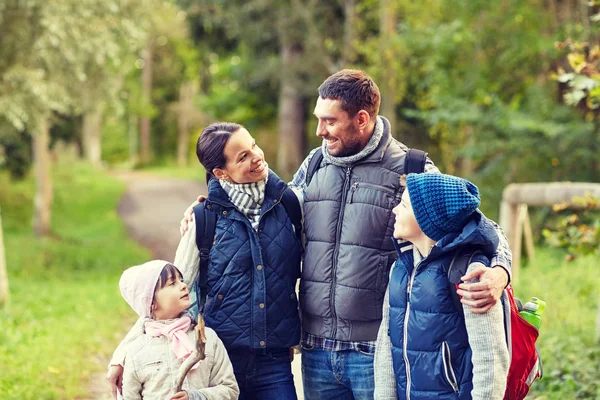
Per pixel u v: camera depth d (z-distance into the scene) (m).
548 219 13.44
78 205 28.34
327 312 3.19
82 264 16.03
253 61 25.00
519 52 14.28
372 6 20.27
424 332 2.72
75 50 13.62
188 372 2.93
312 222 3.25
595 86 4.89
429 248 2.79
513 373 2.78
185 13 23.36
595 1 5.32
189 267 3.17
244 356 3.20
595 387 5.24
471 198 2.67
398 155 3.20
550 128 13.02
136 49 16.14
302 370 3.41
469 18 14.88
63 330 8.49
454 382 2.69
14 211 24.00
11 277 13.78
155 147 56.75
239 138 3.09
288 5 22.16
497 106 13.98
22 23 13.05
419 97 18.91
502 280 2.63
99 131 53.22
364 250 3.13
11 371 6.35
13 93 13.30
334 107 3.08
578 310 7.76
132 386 3.02
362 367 3.19
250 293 3.14
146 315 3.05
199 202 3.24
